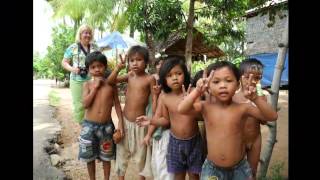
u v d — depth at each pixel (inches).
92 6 697.0
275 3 202.8
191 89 122.8
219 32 441.4
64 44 798.5
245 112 104.3
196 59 592.7
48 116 346.0
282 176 160.6
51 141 233.1
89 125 148.8
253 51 626.8
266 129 274.5
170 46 480.7
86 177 172.7
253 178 124.2
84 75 191.6
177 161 126.6
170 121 128.6
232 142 104.0
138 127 147.7
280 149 215.9
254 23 621.0
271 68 570.6
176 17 402.0
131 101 149.1
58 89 721.0
